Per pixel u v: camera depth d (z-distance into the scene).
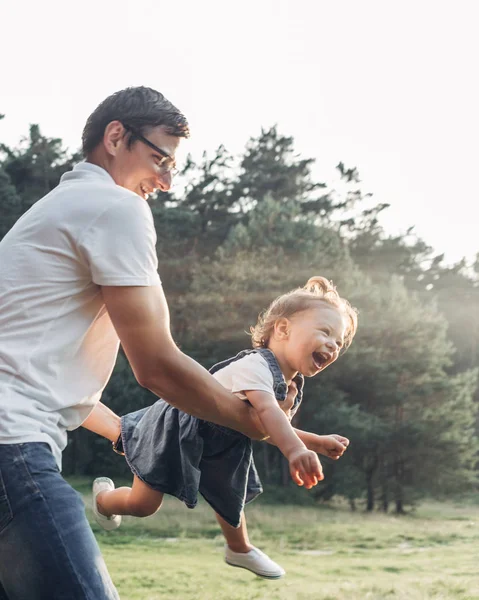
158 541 14.59
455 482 31.72
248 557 3.16
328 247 36.16
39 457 2.16
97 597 2.09
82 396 2.31
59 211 2.27
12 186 40.16
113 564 10.80
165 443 2.80
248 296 33.44
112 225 2.26
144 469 2.86
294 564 12.16
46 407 2.22
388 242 54.62
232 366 2.71
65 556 2.09
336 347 2.84
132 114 2.49
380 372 32.16
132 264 2.26
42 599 2.09
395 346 33.03
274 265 34.38
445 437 31.41
